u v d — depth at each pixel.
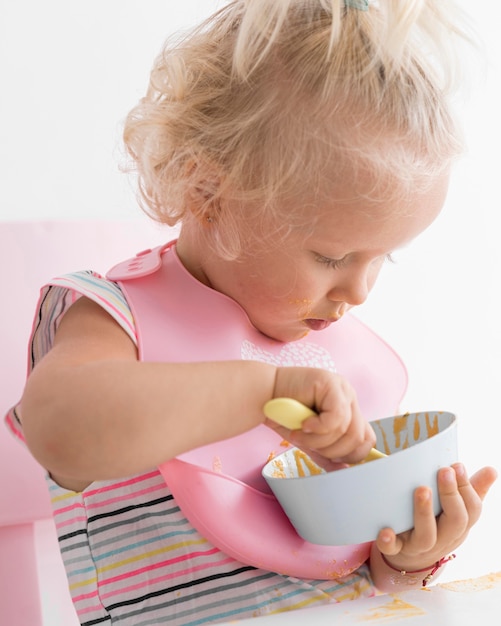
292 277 0.92
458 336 1.85
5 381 1.15
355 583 1.00
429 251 1.83
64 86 1.47
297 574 0.95
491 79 1.84
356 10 0.92
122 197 1.49
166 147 0.99
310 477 0.81
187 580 0.96
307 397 0.77
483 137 1.85
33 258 1.18
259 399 0.78
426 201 0.90
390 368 1.13
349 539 0.82
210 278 1.01
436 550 0.90
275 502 0.95
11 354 1.16
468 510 0.86
